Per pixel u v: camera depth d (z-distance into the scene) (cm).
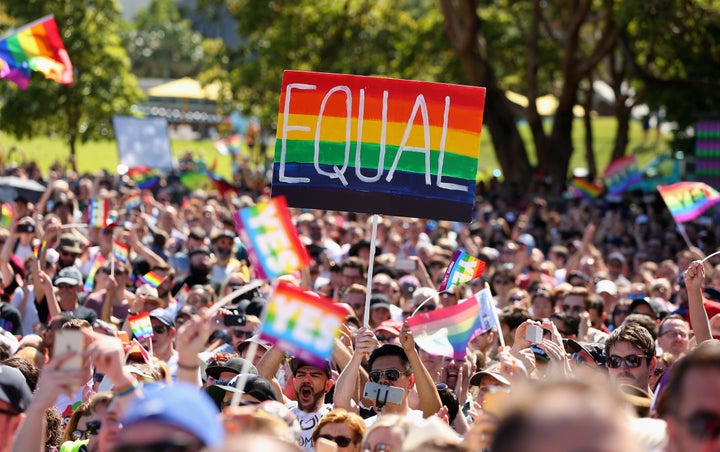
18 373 485
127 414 299
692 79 3341
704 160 2811
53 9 3825
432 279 1377
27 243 1270
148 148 2920
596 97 7225
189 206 2106
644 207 2950
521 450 237
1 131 4044
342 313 440
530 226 2189
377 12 3912
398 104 726
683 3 2878
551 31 3516
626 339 650
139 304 941
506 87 4166
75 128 3994
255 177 3634
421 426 407
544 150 3400
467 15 3172
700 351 346
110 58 3944
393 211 724
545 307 1087
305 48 3859
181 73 10775
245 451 261
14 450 409
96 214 1292
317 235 1582
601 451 234
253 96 3944
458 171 725
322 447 530
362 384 750
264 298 1059
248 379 591
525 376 511
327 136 730
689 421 339
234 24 9131
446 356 724
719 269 1161
